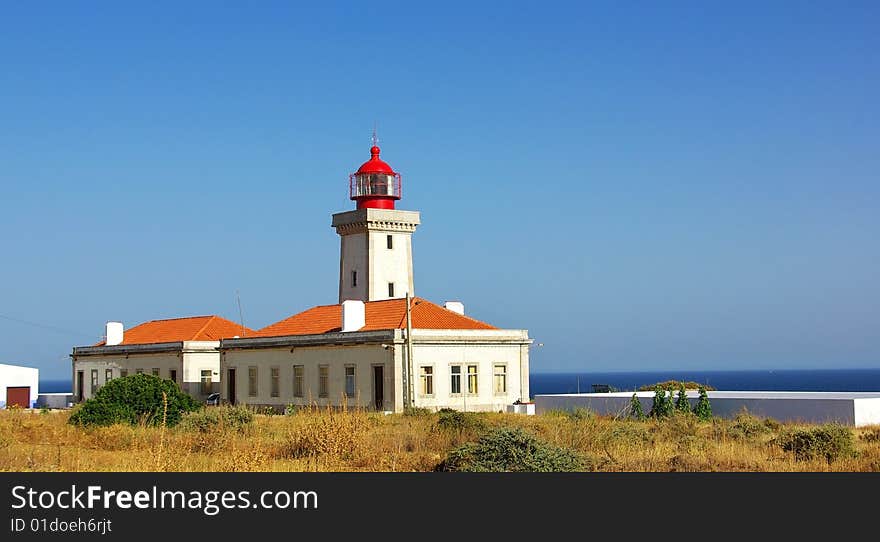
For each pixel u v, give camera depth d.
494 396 66.62
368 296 77.81
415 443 35.03
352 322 67.75
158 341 88.06
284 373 72.00
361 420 35.91
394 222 78.94
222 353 78.44
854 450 31.56
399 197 80.75
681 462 28.08
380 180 79.75
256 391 74.81
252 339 75.38
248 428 38.91
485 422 41.03
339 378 67.00
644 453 30.45
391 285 78.81
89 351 95.38
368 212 77.94
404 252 79.75
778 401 50.34
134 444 32.03
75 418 43.25
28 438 36.47
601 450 31.81
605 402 55.78
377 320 68.69
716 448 31.91
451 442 35.59
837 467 28.03
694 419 47.97
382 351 63.56
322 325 72.38
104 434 35.72
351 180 80.88
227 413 40.78
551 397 58.91
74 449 31.97
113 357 91.81
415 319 66.38
